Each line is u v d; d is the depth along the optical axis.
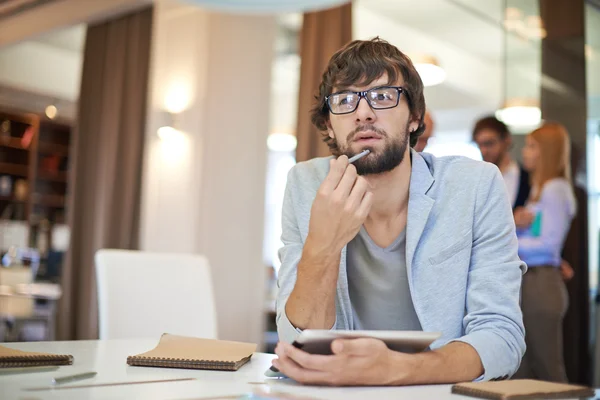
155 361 1.13
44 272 6.86
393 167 1.33
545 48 3.51
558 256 3.08
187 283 2.11
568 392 0.93
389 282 1.39
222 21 4.80
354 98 1.33
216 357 1.17
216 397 0.86
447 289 1.32
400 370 0.99
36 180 7.74
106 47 5.12
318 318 1.20
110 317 1.95
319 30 4.14
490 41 6.74
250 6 2.15
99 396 0.85
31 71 7.15
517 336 1.21
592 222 3.34
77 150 5.15
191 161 4.74
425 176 1.38
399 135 1.33
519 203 3.23
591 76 3.43
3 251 6.88
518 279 1.30
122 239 4.80
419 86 1.40
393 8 5.98
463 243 1.34
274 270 6.38
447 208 1.37
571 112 3.41
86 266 4.96
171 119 4.84
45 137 7.84
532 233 3.10
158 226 4.85
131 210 4.80
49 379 0.97
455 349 1.10
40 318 5.48
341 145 1.36
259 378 1.04
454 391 0.94
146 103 4.84
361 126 1.32
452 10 5.95
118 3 4.91
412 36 6.52
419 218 1.34
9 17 5.70
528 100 3.53
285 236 1.49
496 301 1.26
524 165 3.26
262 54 4.86
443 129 8.34
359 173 1.34
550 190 3.10
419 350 1.05
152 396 0.86
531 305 3.07
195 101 4.78
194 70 4.82
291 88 8.17
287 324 1.21
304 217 1.46
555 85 3.46
